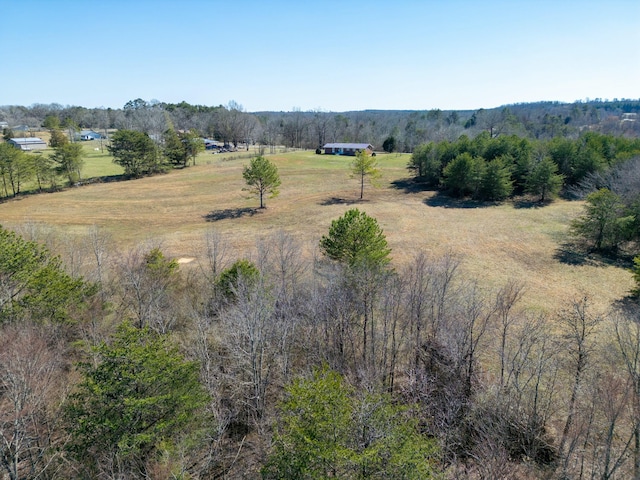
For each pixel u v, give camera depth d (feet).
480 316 73.92
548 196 182.91
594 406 47.39
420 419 48.93
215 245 103.24
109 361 43.73
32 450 46.14
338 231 83.61
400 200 195.42
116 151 249.96
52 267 71.20
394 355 59.98
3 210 180.75
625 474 44.93
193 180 241.14
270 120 579.07
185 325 73.15
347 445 34.96
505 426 49.98
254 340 55.31
